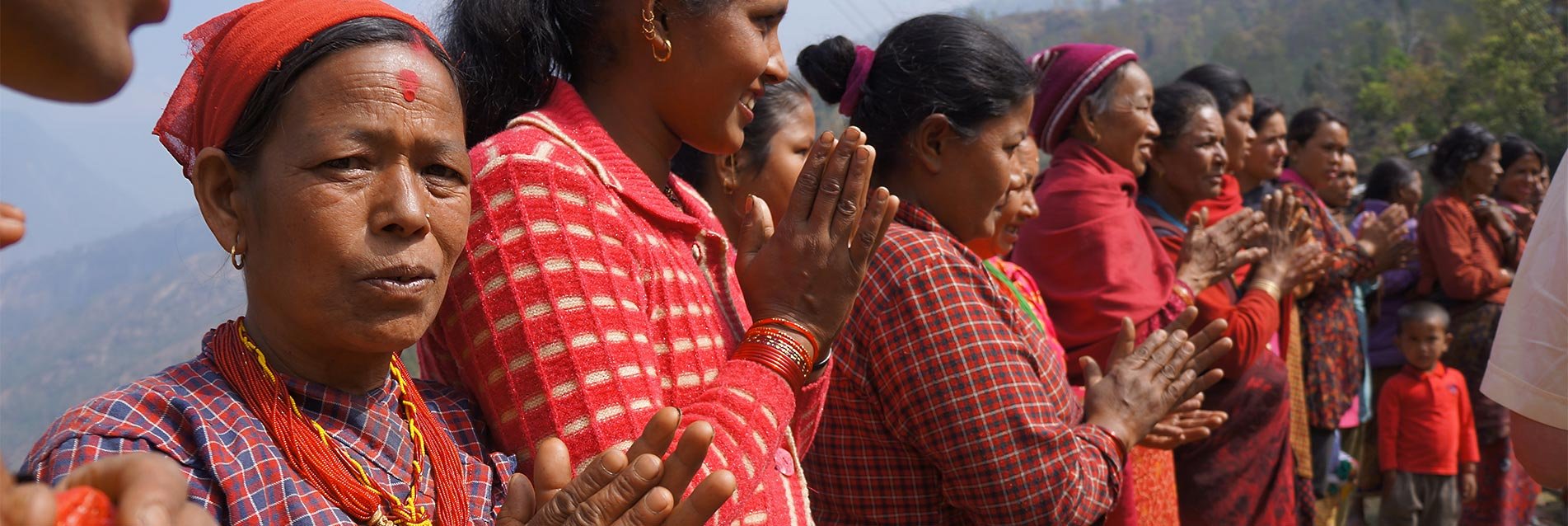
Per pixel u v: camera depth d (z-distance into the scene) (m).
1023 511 2.15
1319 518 5.09
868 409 2.27
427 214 1.29
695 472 1.24
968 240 2.59
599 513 1.20
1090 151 3.59
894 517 2.31
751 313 1.64
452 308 1.50
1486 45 54.88
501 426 1.47
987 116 2.48
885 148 2.57
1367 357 6.23
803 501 1.68
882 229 1.65
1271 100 5.63
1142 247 3.44
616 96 1.78
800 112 3.14
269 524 1.19
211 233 1.28
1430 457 6.05
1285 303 4.07
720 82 1.74
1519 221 7.46
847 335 2.26
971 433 2.15
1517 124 49.69
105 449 1.13
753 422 1.47
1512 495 6.29
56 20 0.60
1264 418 3.60
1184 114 4.06
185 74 1.31
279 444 1.24
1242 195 5.65
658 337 1.56
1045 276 3.44
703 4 1.70
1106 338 3.28
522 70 1.75
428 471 1.38
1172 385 2.54
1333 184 6.71
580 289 1.46
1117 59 3.62
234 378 1.25
